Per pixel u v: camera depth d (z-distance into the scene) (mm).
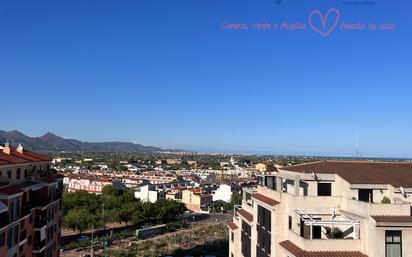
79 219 158875
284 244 41906
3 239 49250
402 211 36969
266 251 48656
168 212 193875
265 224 49469
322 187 46438
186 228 181250
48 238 68750
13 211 52062
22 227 57188
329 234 40938
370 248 36406
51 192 69500
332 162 52281
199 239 157375
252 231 55344
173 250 138875
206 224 192625
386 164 52344
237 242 65875
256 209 53562
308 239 38094
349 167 49375
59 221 76562
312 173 46344
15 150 70250
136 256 129000
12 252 52344
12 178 58750
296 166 53875
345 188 43969
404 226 35406
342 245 37938
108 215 172875
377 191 43562
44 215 65250
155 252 134125
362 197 43531
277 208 45531
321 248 37969
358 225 38656
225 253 134500
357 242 37875
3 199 49344
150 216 186875
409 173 48875
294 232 41625
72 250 136125
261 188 54469
